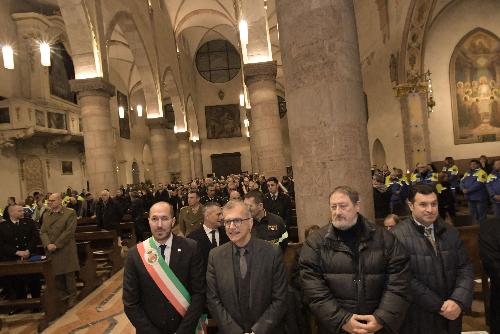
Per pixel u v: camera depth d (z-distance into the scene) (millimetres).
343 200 2432
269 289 2594
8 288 6055
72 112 18266
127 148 28031
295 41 3641
